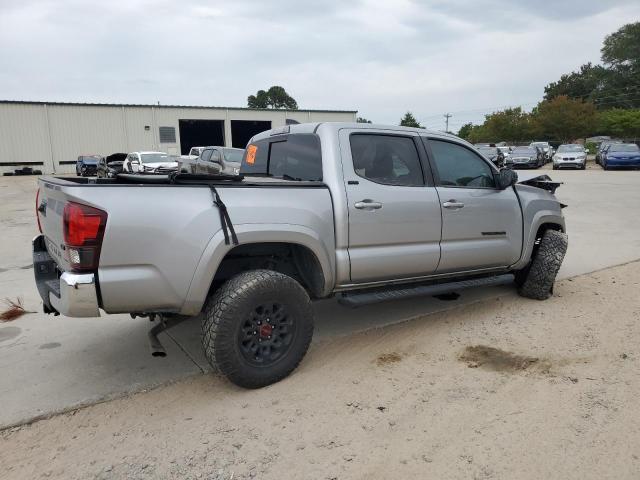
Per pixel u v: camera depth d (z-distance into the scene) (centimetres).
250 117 4494
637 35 9544
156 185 327
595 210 1282
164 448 298
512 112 6838
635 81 9656
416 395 353
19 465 285
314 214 379
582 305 543
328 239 389
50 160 3897
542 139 6456
